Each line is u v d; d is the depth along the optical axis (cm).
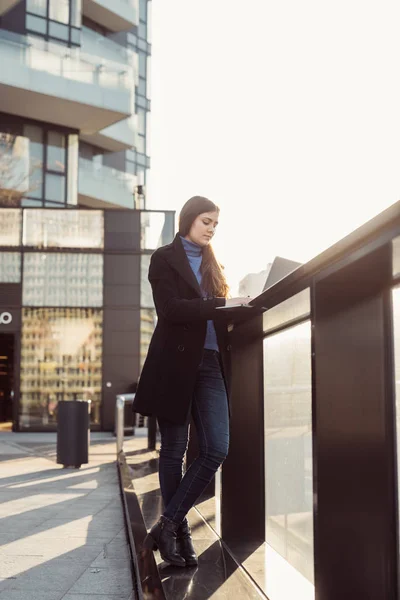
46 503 693
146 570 294
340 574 202
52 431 1905
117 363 1939
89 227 1964
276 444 355
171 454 315
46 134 2330
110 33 2898
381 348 208
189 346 297
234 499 368
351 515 204
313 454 204
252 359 382
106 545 490
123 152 3188
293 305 259
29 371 1916
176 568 295
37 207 1948
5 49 2077
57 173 2344
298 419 321
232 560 311
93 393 1931
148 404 302
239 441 375
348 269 190
